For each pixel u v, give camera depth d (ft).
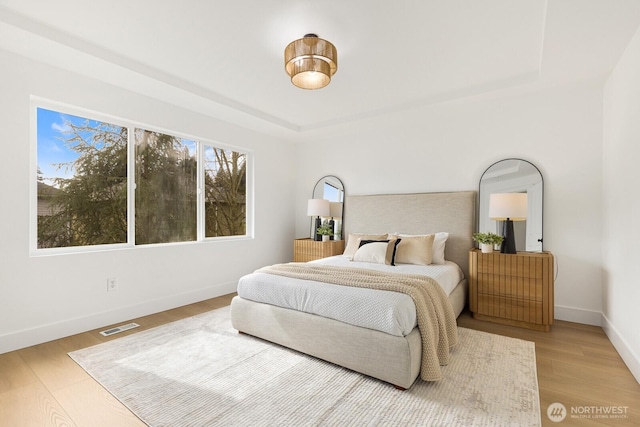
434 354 6.44
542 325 9.48
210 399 5.91
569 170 10.44
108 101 9.74
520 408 5.59
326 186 16.37
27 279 8.18
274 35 7.61
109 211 10.16
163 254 11.32
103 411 5.53
